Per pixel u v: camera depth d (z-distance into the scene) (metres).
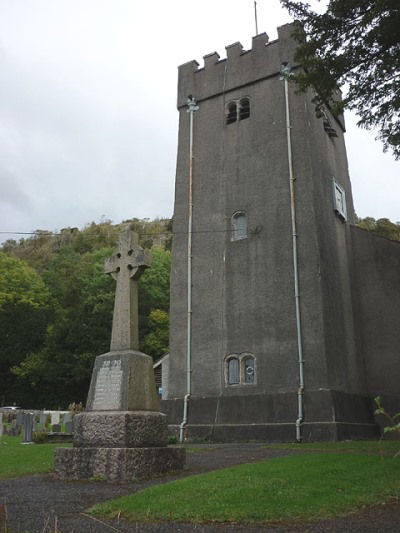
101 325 50.34
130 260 11.77
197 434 20.73
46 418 28.73
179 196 25.17
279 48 24.36
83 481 9.57
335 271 22.31
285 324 20.50
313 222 21.17
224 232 23.30
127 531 6.15
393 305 23.14
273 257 21.64
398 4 11.97
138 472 9.59
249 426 19.78
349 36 13.44
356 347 22.73
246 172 23.66
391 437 21.41
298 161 22.38
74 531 6.11
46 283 72.44
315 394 18.95
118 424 10.03
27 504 7.63
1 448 16.19
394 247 23.72
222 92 25.62
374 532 6.05
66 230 129.00
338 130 27.28
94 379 11.09
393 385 22.23
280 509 6.93
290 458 11.17
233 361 21.38
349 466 9.77
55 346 50.56
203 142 25.45
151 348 50.81
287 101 23.41
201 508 6.98
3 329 53.84
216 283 22.75
